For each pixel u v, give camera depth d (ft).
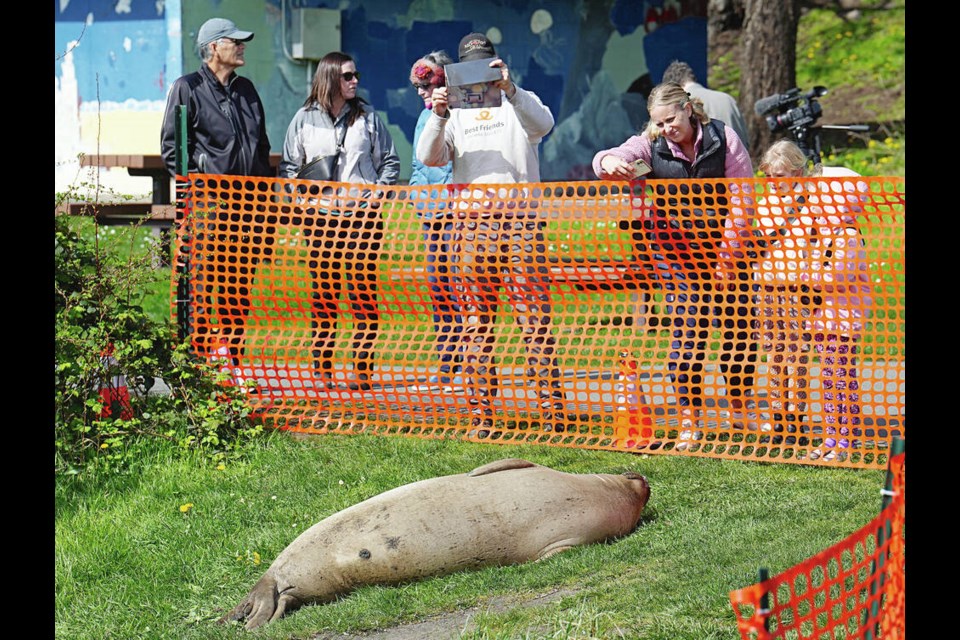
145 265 69.00
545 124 65.77
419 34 141.49
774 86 178.81
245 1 131.13
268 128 133.69
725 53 229.25
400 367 74.28
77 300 65.77
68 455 62.18
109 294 67.72
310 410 69.92
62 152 136.15
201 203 71.56
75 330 64.39
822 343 59.41
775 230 61.21
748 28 179.42
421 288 76.33
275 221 76.07
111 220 116.67
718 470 58.49
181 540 53.78
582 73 151.43
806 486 55.42
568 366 66.54
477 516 46.96
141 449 63.98
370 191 69.00
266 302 70.49
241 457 64.28
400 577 46.19
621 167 61.57
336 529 46.83
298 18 132.36
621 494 49.98
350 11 137.28
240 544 52.80
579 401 64.23
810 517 50.08
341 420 67.82
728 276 62.44
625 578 43.98
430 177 70.64
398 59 140.67
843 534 46.62
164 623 46.70
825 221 60.29
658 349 63.46
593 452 62.13
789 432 63.00
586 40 150.92
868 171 191.31
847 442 60.59
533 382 69.41
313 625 43.37
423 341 68.13
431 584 45.65
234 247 73.87
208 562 51.70
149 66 131.95
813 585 40.81
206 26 72.95
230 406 66.80
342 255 69.62
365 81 139.44
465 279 66.74
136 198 123.13
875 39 232.12
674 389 64.39
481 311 67.31
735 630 37.58
